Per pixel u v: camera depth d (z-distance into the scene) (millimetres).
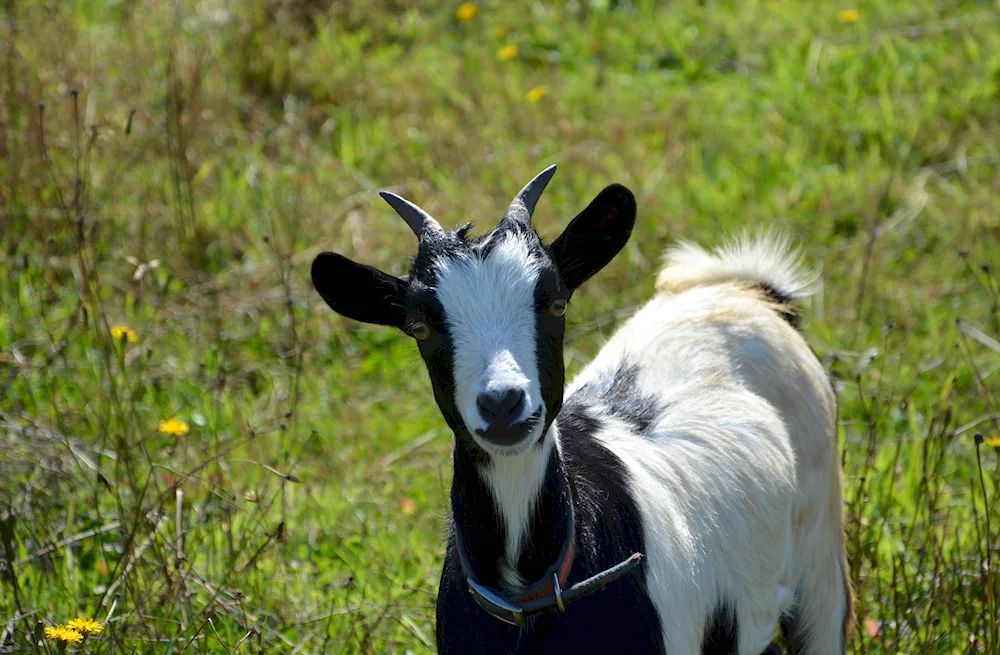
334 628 6035
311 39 12266
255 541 6625
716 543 4879
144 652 5676
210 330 8648
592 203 4527
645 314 5754
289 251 9289
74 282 8844
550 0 12891
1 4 11992
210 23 12055
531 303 4164
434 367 4246
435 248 4301
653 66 11953
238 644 5348
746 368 5438
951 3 12328
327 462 7609
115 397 6621
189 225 9477
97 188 9617
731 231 9328
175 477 6906
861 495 6312
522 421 3967
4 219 9133
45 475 6910
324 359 8625
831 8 12383
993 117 10781
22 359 8031
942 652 5871
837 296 8906
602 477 4578
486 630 4387
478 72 11758
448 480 7219
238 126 11008
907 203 9844
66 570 6180
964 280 9164
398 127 11055
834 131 10688
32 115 9477
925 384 8055
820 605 5664
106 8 12555
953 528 6734
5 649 5559
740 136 10727
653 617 4488
